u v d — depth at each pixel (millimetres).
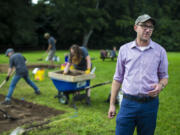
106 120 4477
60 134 3779
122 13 27141
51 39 11258
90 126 4121
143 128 2283
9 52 5910
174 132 3887
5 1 28203
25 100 5906
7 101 5578
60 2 32500
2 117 4582
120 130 2322
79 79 5180
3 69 9977
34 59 15195
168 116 4664
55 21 34406
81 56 5383
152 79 2172
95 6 34000
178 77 8938
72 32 36438
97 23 32844
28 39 30219
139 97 2188
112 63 12602
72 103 5570
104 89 7180
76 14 33438
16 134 3557
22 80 8523
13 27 29484
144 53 2188
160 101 5730
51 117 4621
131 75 2230
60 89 5492
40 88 7281
